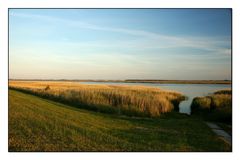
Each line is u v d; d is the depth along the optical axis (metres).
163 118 13.09
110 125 9.62
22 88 19.53
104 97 15.23
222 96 16.50
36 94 17.61
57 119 9.59
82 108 13.86
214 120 12.23
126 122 10.54
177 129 9.87
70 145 7.28
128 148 7.38
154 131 9.23
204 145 7.94
